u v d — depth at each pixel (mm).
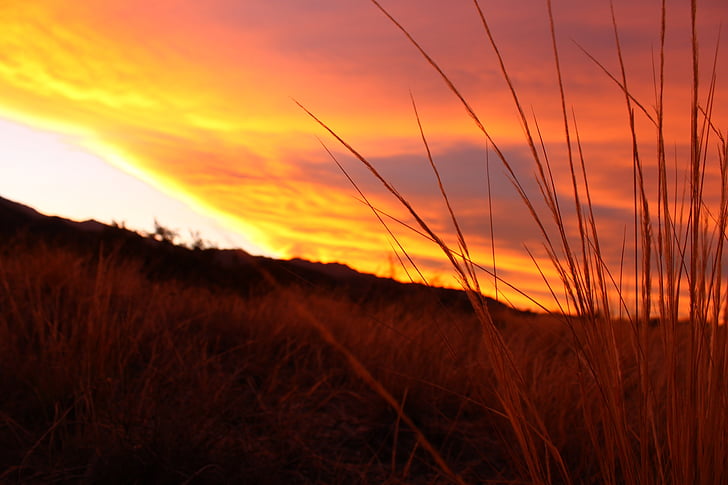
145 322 3557
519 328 3656
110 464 2039
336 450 2504
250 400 2932
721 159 1041
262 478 2123
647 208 989
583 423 2219
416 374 2957
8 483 1969
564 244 1001
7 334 3025
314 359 3680
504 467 2182
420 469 2379
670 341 1022
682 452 1000
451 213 1009
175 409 2504
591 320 1039
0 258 4422
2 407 2484
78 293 3947
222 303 4898
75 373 2631
